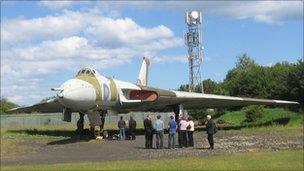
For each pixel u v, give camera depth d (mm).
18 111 35312
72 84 25219
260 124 36969
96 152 19938
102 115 28359
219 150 19547
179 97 30984
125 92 29688
